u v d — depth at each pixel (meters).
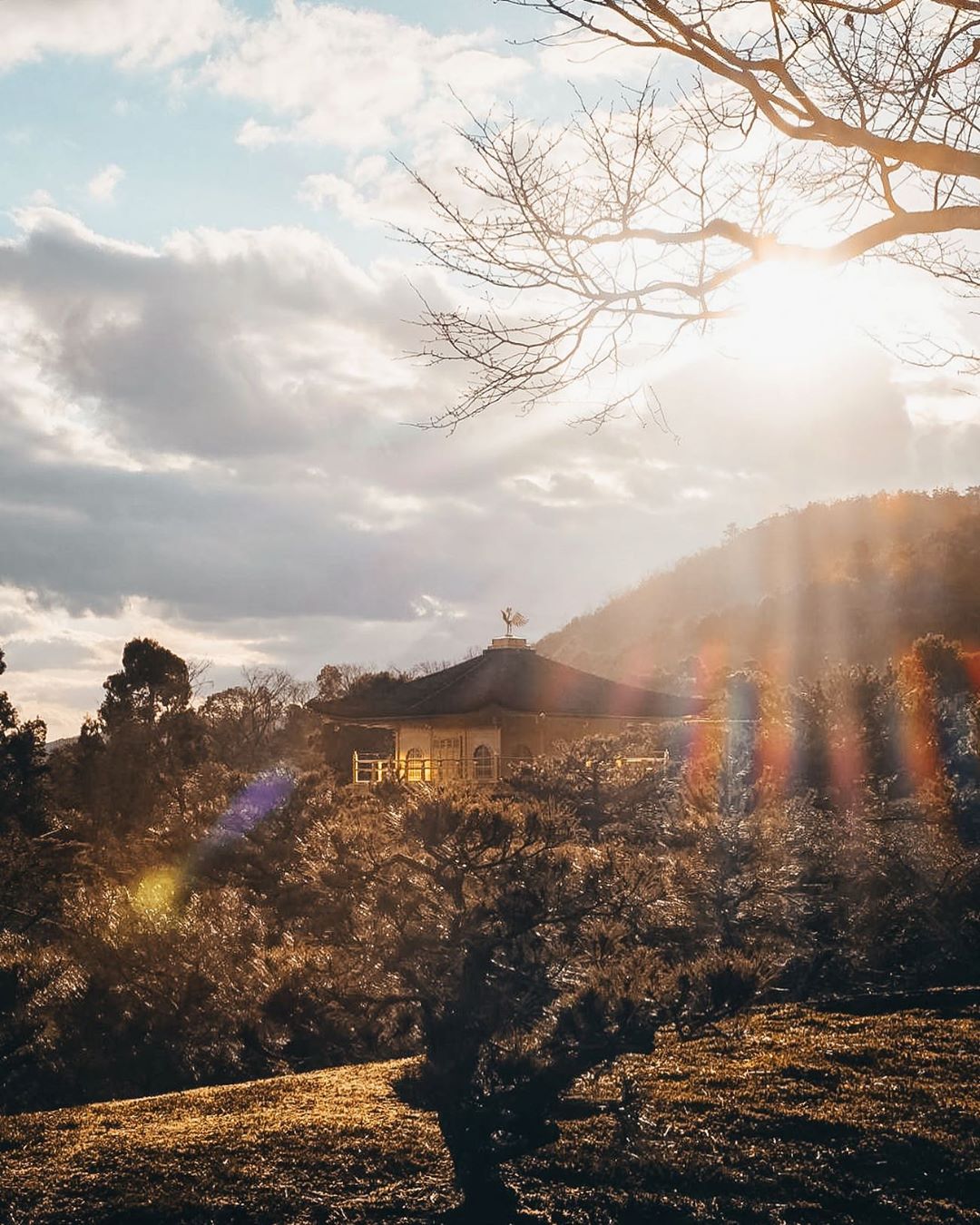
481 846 9.98
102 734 51.31
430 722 40.62
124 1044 14.96
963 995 15.87
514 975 9.78
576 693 39.81
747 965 9.79
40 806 37.59
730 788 21.19
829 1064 12.70
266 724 76.38
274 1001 9.83
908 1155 10.16
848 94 8.48
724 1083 12.14
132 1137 11.32
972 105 8.50
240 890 15.86
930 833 19.27
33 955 15.83
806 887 17.34
